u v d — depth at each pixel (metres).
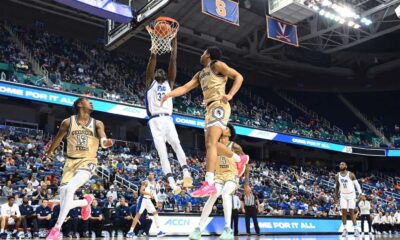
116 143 23.86
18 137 19.81
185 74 34.09
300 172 29.91
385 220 20.84
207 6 19.84
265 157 33.19
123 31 13.48
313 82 41.06
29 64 24.36
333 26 29.09
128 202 14.48
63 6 27.97
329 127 36.00
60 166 17.47
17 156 16.84
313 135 31.67
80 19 29.70
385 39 36.25
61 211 5.26
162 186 16.75
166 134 5.87
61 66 25.97
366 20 26.41
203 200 16.77
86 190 14.45
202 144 30.42
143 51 33.53
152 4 12.05
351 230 18.19
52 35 29.06
